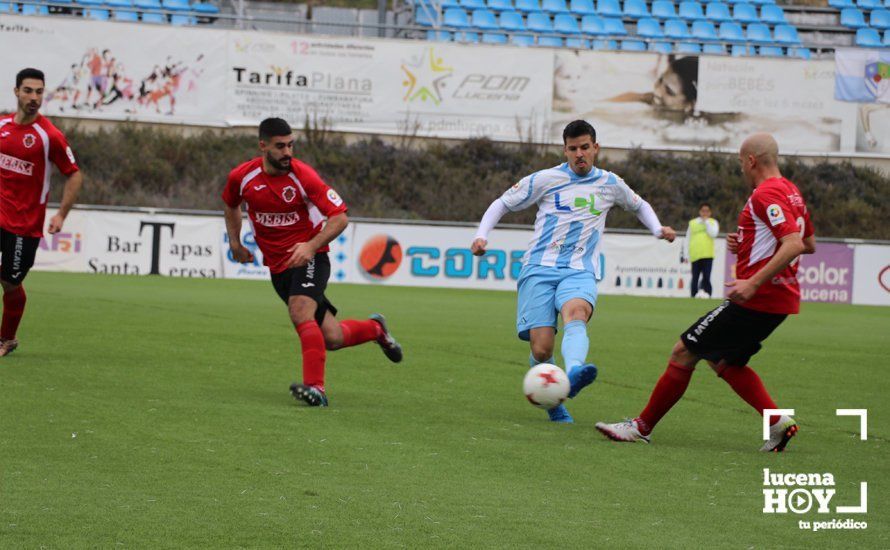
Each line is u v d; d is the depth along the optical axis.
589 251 20.84
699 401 23.31
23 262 25.22
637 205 21.27
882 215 82.00
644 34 89.06
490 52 80.19
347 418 19.23
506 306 50.69
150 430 17.31
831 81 82.25
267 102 78.75
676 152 82.06
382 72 79.69
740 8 93.06
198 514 12.44
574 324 19.64
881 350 36.66
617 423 18.98
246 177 21.34
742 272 17.81
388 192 79.19
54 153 25.14
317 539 11.58
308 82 79.00
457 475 14.95
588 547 11.58
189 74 77.75
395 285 66.38
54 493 13.16
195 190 77.12
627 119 81.25
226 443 16.52
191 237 65.31
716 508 13.54
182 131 78.50
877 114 82.56
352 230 66.19
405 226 66.75
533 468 15.59
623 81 81.00
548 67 80.69
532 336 20.75
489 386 24.59
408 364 27.92
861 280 69.88
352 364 27.47
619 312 51.12
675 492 14.36
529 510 13.12
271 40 78.44
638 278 68.62
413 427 18.62
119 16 84.31
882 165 83.38
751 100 81.88
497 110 80.62
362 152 79.81
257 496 13.36
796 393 25.34
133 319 36.31
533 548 11.48
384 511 12.84
